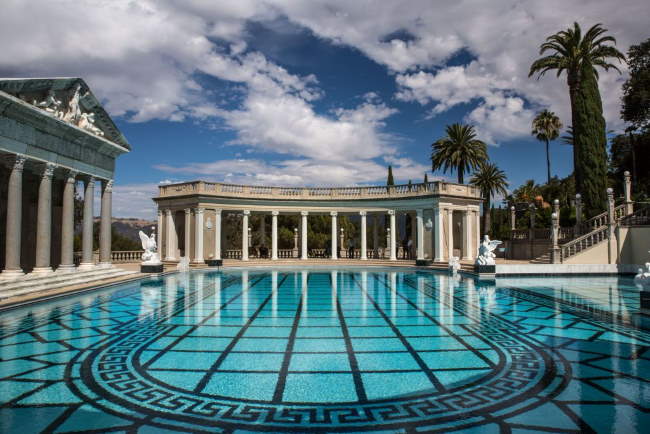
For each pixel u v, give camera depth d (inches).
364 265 1462.8
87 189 905.5
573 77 1339.8
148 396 239.9
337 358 314.0
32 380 266.2
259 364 299.3
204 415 214.8
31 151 706.2
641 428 199.3
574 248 1112.2
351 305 570.9
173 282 909.8
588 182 1299.2
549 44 1371.8
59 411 219.1
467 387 254.4
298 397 238.8
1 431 195.8
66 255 815.7
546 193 2418.8
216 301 611.8
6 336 386.3
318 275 1097.4
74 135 809.5
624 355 321.1
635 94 1635.1
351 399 236.1
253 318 473.7
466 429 199.5
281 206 1553.9
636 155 1793.8
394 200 1518.2
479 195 1537.9
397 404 229.3
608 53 1316.4
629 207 1173.7
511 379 268.1
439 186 1417.3
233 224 2728.8
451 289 768.3
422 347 345.4
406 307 552.7
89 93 835.4
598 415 214.7
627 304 577.0
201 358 313.7
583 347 345.1
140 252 1454.2
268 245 2336.4
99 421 207.5
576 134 1331.2
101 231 973.2
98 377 271.9
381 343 358.6
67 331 406.9
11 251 664.4
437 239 1412.4
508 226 2522.1
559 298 641.0
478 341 365.4
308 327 424.2
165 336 384.5
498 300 619.2
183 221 1515.7
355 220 3380.9
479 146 1796.3
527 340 368.5
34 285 668.7
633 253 1102.4
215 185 1448.1
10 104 632.4
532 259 1296.8
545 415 214.8
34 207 932.0
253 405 227.9
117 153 987.3
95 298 650.8
